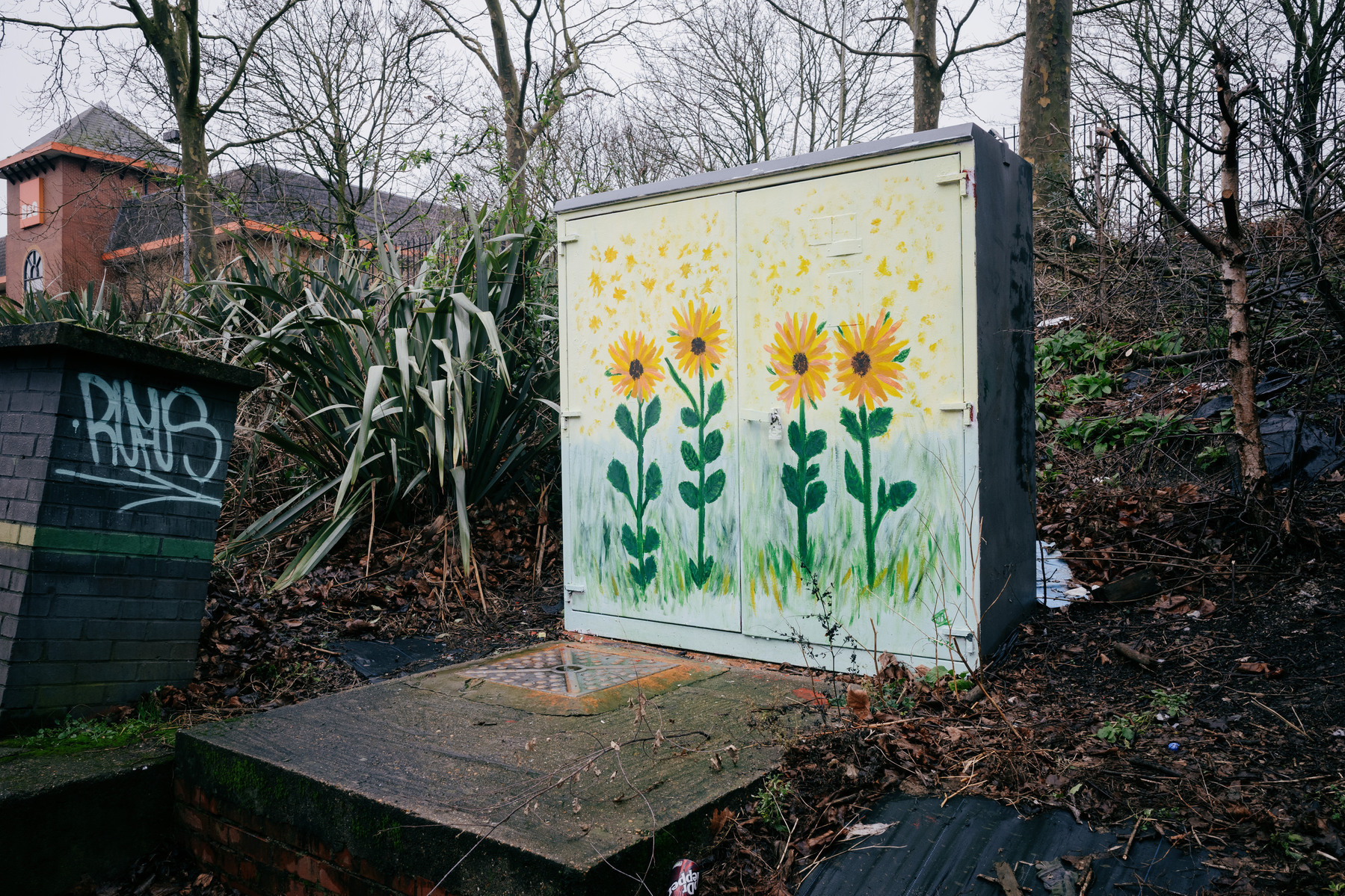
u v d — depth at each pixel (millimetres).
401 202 13422
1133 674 3014
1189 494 4492
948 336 3217
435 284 5895
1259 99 3805
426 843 2229
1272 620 3160
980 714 2883
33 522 3043
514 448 5754
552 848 2035
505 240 5887
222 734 2918
